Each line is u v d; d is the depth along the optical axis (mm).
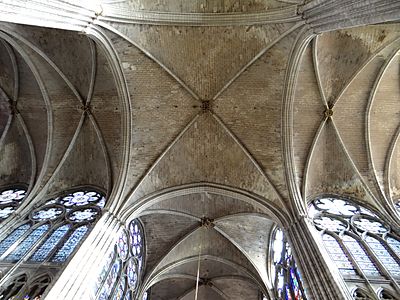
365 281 9938
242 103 15266
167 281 18047
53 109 15961
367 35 13469
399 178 15117
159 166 15141
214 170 15570
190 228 16844
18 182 16656
